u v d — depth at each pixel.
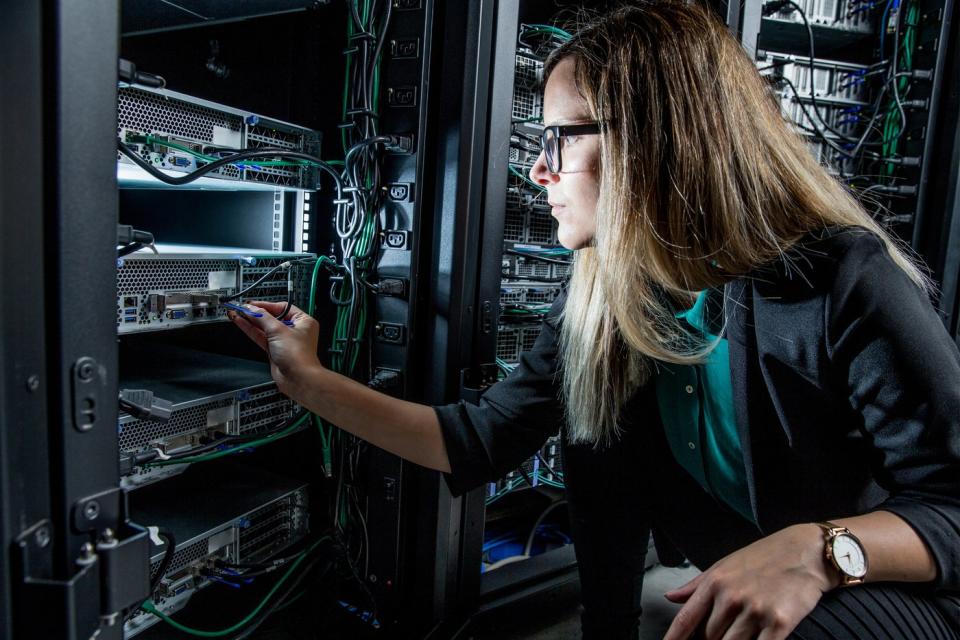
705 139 0.71
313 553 1.44
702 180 0.72
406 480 1.30
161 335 1.67
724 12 1.44
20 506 0.42
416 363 1.30
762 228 0.73
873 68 1.87
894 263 0.71
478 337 1.29
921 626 0.63
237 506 1.30
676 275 0.78
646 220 0.74
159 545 1.10
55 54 0.43
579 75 0.78
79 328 0.46
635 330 0.80
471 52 1.20
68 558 0.45
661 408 0.97
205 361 1.44
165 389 1.17
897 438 0.66
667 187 0.73
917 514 0.62
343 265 1.37
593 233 0.86
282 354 0.97
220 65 1.50
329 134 1.45
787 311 0.73
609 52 0.75
